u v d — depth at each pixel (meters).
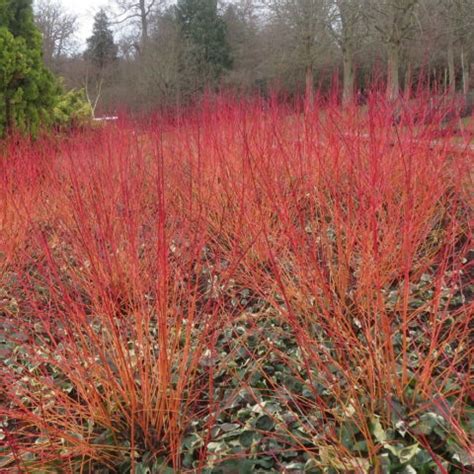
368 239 2.20
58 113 7.62
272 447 1.75
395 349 2.16
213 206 3.17
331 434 1.60
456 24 11.23
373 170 2.29
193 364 1.88
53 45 24.53
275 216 2.95
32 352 1.97
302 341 1.79
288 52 13.16
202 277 2.74
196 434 1.82
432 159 2.86
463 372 1.88
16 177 3.67
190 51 23.00
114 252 2.28
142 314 1.97
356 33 9.82
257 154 3.27
